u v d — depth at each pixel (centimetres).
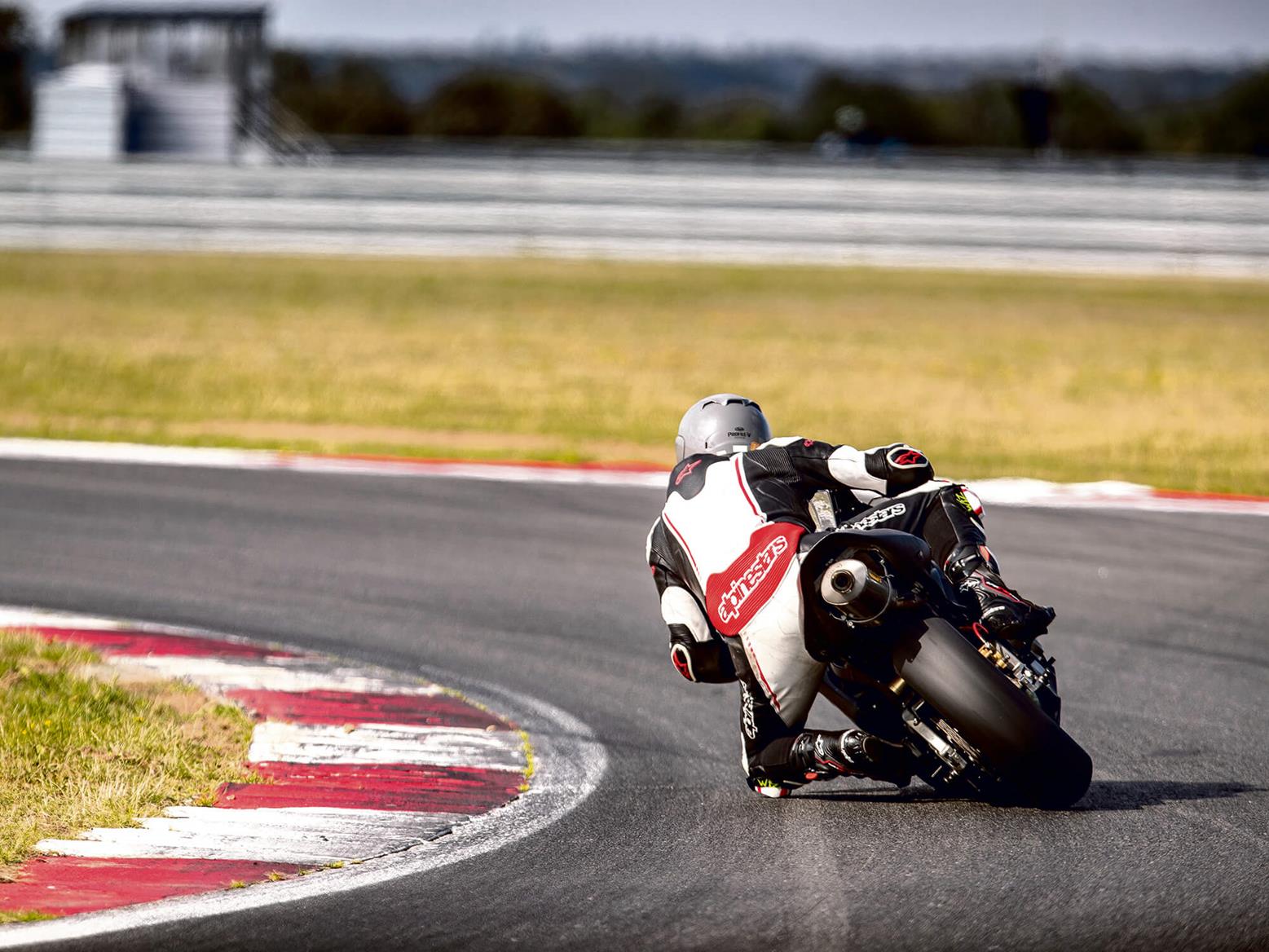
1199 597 3253
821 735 1850
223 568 3506
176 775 2017
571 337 8281
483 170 12181
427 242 12050
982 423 5834
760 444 1900
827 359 7581
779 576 1747
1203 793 1952
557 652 2833
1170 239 11756
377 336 8169
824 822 1847
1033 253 11838
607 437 5516
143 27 17050
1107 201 11750
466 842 1788
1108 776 2042
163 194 11988
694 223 11988
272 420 5825
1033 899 1559
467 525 4028
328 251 12006
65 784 1945
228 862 1703
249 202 11994
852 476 1778
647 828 1838
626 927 1498
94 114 15575
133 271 10800
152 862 1697
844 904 1555
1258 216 11706
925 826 1820
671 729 2341
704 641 1834
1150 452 5275
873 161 12188
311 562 3578
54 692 2317
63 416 5784
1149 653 2794
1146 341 8400
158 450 5072
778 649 1762
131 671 2564
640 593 3328
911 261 11894
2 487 4431
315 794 1977
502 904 1566
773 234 11956
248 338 7962
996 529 3988
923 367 7375
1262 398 6556
